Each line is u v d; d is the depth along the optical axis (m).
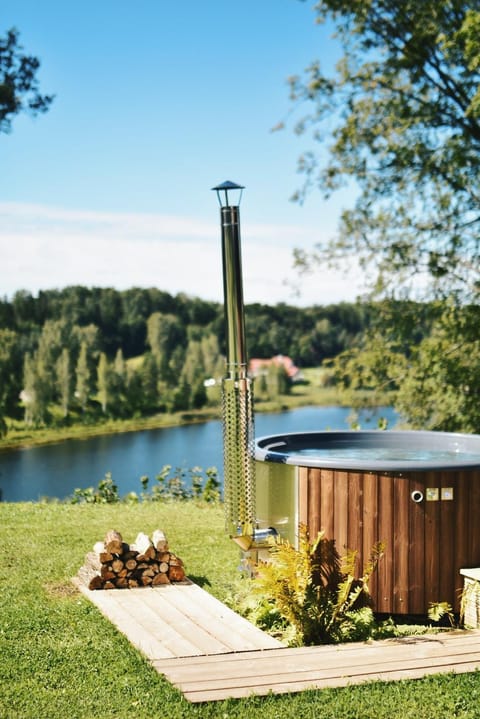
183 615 5.44
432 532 5.55
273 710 3.95
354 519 5.55
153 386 38.53
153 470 29.00
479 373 15.26
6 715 3.88
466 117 15.50
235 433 6.15
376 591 5.55
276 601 5.29
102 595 5.88
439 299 15.84
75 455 31.95
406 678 4.30
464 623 5.50
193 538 7.92
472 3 14.60
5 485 27.92
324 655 4.66
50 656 4.62
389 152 15.97
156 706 3.98
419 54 15.66
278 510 6.05
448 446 7.57
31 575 6.41
